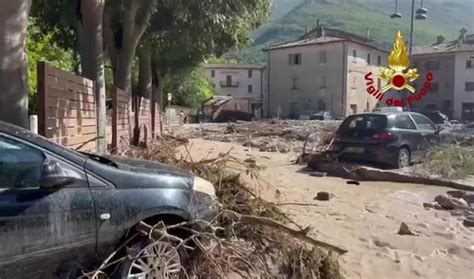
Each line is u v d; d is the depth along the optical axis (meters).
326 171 13.34
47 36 20.30
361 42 63.00
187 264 4.74
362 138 13.49
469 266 6.19
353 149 13.60
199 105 64.75
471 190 10.75
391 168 13.43
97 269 4.06
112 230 4.11
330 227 7.55
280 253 5.55
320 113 58.28
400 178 11.93
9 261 3.63
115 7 15.07
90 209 3.99
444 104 67.75
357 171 12.43
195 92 63.22
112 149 11.61
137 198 4.25
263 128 31.11
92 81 9.80
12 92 6.16
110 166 4.28
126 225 4.18
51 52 23.03
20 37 6.25
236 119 67.19
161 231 4.35
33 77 16.81
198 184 4.84
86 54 11.16
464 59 66.19
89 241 4.00
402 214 8.59
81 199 3.96
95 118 10.16
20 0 6.20
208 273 4.88
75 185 3.97
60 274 3.93
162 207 4.38
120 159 4.84
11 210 3.64
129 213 4.19
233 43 18.19
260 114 73.31
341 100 61.78
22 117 6.27
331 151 13.98
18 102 6.22
